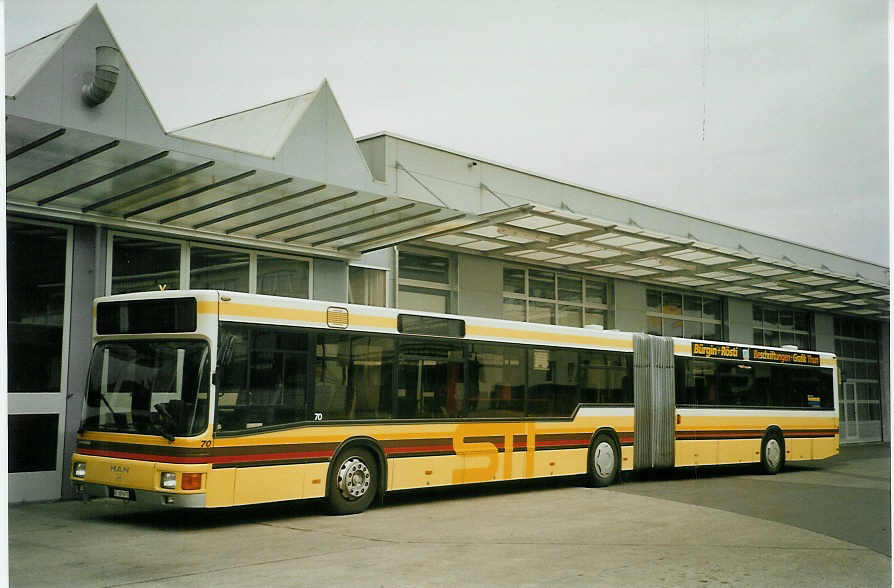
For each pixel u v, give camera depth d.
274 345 10.91
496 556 8.72
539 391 14.87
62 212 12.34
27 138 10.07
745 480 18.31
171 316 10.43
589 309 24.31
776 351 20.55
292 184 12.71
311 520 11.18
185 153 10.91
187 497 9.79
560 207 20.31
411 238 16.28
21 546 9.10
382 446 12.16
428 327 13.09
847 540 10.15
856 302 31.17
